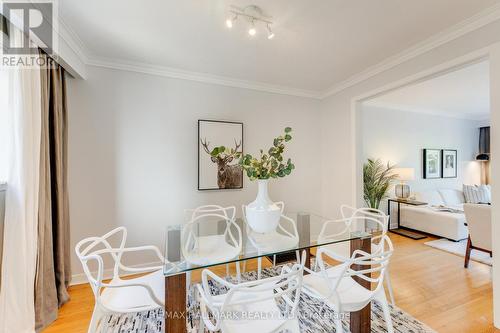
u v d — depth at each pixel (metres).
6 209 1.51
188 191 2.84
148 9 1.71
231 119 3.06
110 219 2.52
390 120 4.67
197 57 2.47
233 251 1.60
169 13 1.76
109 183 2.51
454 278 2.48
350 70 2.81
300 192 3.52
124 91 2.55
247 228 2.12
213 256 1.50
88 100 2.42
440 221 3.83
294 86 3.35
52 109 1.97
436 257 3.05
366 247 1.75
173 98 2.76
